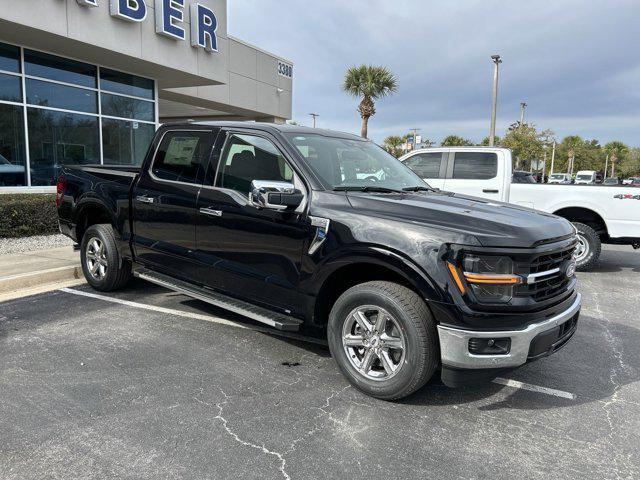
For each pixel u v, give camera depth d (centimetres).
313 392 366
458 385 328
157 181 498
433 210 354
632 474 279
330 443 302
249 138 436
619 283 783
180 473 268
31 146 1167
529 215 378
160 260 501
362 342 360
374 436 311
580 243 864
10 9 945
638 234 821
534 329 321
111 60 1256
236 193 427
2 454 280
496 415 343
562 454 298
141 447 291
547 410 353
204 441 299
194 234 458
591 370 428
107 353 426
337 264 359
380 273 371
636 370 430
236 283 429
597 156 9156
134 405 339
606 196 839
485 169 927
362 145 498
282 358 427
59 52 1180
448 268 317
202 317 526
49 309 542
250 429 314
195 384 373
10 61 1106
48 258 751
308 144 431
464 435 316
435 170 967
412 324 329
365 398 359
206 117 2558
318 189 387
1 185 1110
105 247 574
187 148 483
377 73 3192
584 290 730
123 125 1407
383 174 462
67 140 1252
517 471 280
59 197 632
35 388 359
